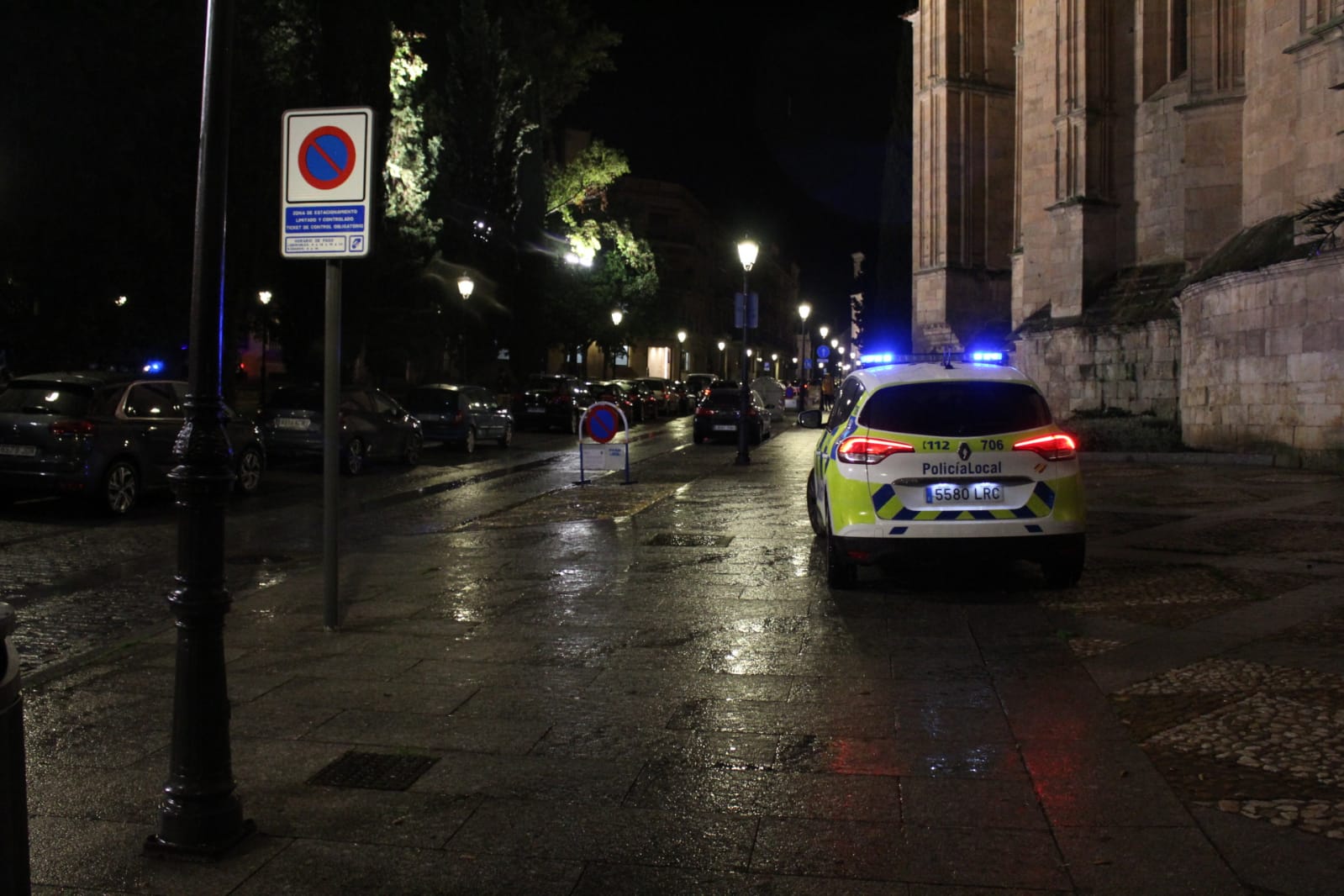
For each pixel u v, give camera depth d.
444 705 5.68
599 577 9.27
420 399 25.78
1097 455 20.86
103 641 7.46
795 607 7.96
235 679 6.16
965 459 7.91
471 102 37.53
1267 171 21.45
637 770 4.73
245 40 19.88
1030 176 30.73
